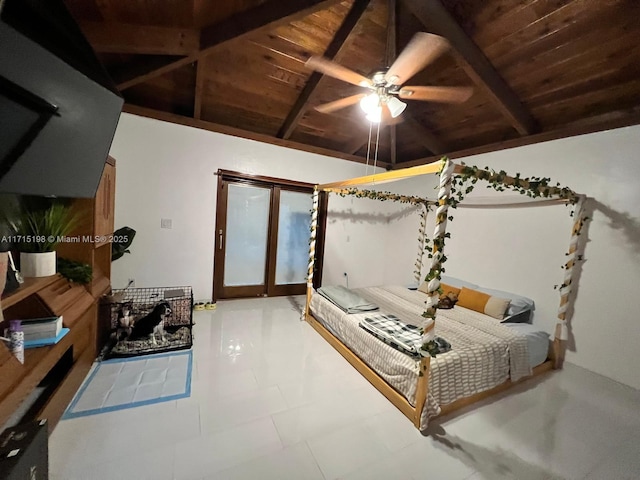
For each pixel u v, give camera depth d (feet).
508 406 6.81
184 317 10.49
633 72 7.21
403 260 16.39
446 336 7.64
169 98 10.82
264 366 7.99
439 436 5.70
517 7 6.74
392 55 7.93
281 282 15.03
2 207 5.09
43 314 5.24
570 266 8.77
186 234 12.15
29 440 3.51
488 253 11.68
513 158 10.87
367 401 6.68
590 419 6.44
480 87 8.77
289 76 10.03
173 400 6.25
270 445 5.19
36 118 2.98
